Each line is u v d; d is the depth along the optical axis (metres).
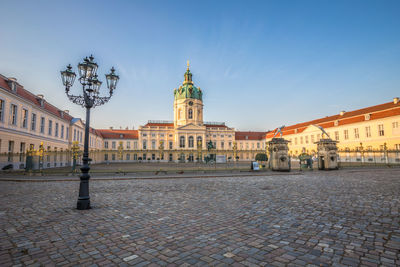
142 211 7.05
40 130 31.61
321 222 5.77
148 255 4.00
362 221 5.80
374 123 42.28
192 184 13.76
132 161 68.00
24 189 11.75
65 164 37.28
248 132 86.44
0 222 5.91
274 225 5.59
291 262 3.70
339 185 12.52
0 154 22.30
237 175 19.30
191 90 73.75
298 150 61.66
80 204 7.31
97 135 61.94
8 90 24.36
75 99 8.25
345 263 3.65
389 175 18.47
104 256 3.97
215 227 5.48
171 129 72.88
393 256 3.87
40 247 4.35
